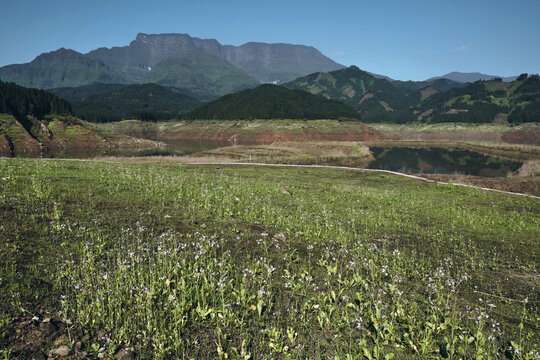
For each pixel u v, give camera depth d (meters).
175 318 5.39
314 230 11.48
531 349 5.35
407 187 29.77
